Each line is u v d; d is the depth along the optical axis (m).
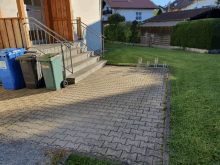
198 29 12.66
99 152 2.71
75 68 7.02
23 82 5.91
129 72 7.69
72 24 8.71
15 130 3.40
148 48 16.20
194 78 6.20
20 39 6.07
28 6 7.74
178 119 3.54
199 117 3.57
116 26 20.86
